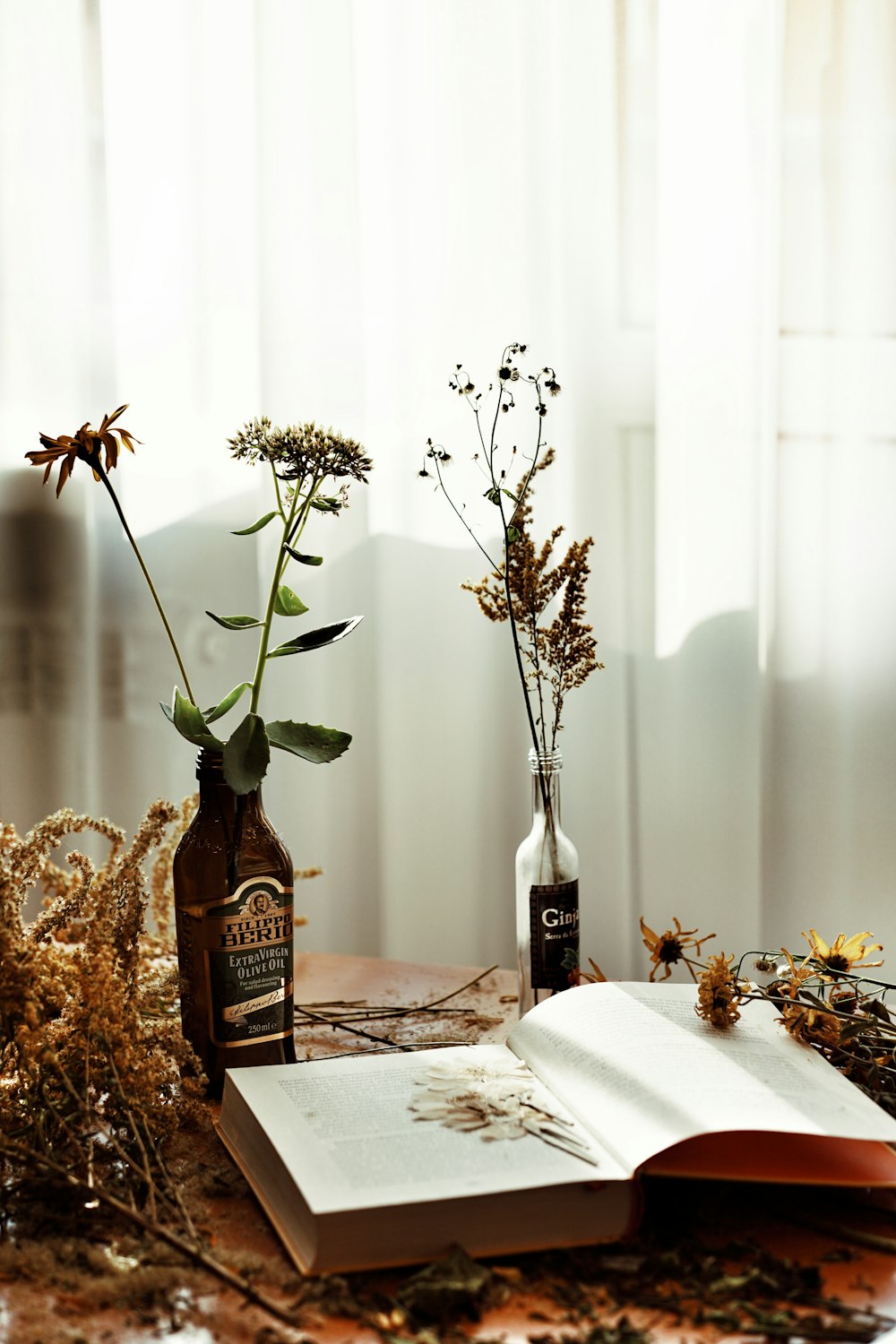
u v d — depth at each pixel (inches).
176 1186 47.6
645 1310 43.7
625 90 69.4
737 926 71.4
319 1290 44.0
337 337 72.9
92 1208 47.1
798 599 69.7
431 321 72.0
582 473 71.1
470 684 73.4
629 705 71.6
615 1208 45.5
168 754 77.5
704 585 70.2
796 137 68.0
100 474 52.3
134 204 75.1
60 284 76.6
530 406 71.3
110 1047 48.2
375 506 73.5
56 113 75.8
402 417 72.6
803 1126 45.4
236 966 51.9
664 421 69.8
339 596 74.4
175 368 75.2
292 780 75.4
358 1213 44.2
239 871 51.8
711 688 70.7
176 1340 43.0
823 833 70.2
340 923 75.9
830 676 69.7
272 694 75.3
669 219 69.1
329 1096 48.8
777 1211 46.7
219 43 73.5
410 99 71.4
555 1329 43.3
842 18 67.3
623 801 72.0
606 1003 51.9
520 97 70.4
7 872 50.0
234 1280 43.9
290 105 72.4
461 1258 44.4
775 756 70.1
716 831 71.2
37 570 77.7
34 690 78.3
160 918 57.4
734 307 69.0
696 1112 46.1
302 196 72.7
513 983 60.7
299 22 71.9
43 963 49.2
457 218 71.4
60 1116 48.8
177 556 76.0
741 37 68.1
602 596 71.4
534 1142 46.6
